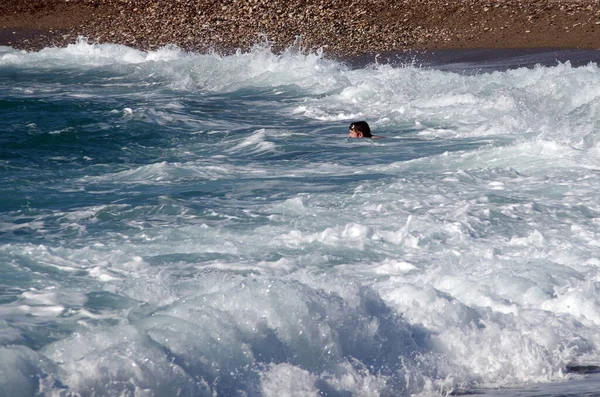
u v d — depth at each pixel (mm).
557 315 20438
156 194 33625
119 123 51375
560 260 24531
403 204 30953
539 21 92562
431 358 17578
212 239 26312
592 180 34844
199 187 35062
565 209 30516
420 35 91125
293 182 35688
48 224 28641
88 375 14039
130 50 88875
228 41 93938
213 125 52531
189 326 15742
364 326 17219
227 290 17141
